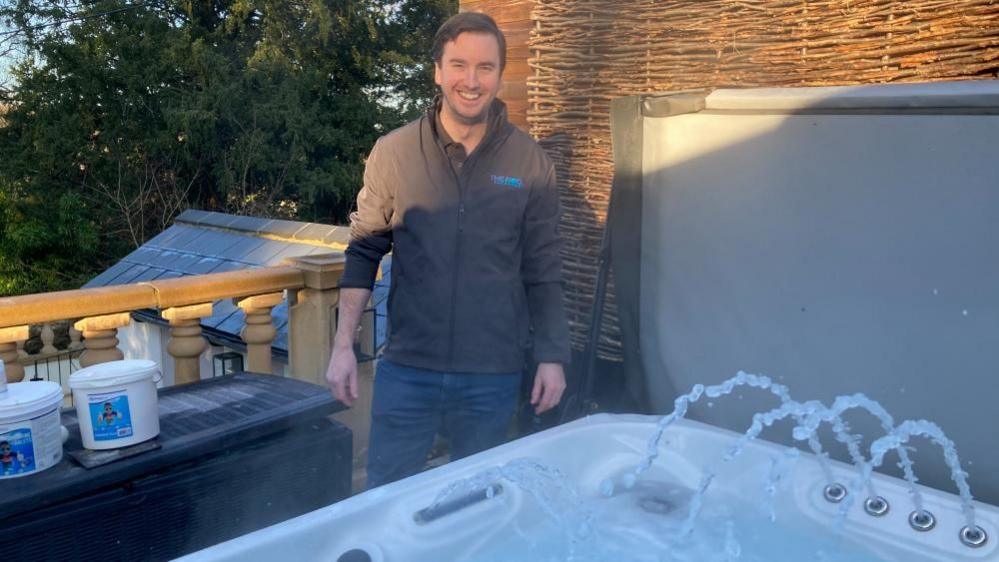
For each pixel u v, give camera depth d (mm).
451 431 2100
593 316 2447
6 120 13508
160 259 6164
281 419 2006
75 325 2410
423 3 14914
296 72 14086
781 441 2010
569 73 2779
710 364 2141
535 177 1988
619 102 2254
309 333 2873
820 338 1909
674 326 2217
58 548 1639
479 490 1708
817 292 1901
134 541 1763
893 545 1589
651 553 1670
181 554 1854
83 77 13016
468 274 1938
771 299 1993
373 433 2098
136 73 13289
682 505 1844
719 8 2389
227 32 14070
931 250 1704
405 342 1994
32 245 12555
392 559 1533
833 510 1693
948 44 1972
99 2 13977
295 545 1460
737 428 2100
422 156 1924
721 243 2076
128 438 1778
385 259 4215
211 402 2104
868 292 1814
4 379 1675
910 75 2053
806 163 1884
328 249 5094
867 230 1799
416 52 15117
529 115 2926
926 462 1763
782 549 1672
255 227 5961
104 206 13438
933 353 1728
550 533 1743
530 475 1778
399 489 1637
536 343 2092
